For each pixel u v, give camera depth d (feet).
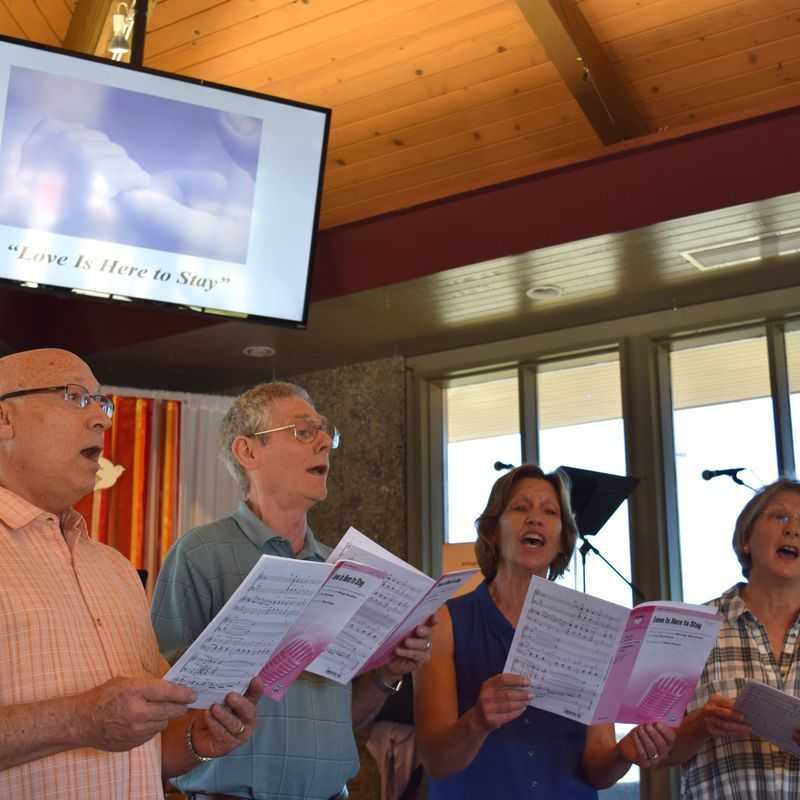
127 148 13.83
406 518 19.11
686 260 15.58
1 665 6.15
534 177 15.38
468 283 16.37
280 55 16.97
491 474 19.06
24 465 6.88
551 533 9.62
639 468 17.17
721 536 16.67
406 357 19.57
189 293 14.12
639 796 16.22
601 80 15.85
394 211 16.46
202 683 6.55
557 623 8.27
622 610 8.14
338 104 17.49
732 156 13.98
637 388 17.42
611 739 9.22
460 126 17.33
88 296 13.70
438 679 9.36
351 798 17.78
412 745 15.76
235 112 14.24
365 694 8.82
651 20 15.37
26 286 13.47
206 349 18.97
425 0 15.75
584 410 18.37
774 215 14.12
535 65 16.24
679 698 8.78
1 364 7.14
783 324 16.70
